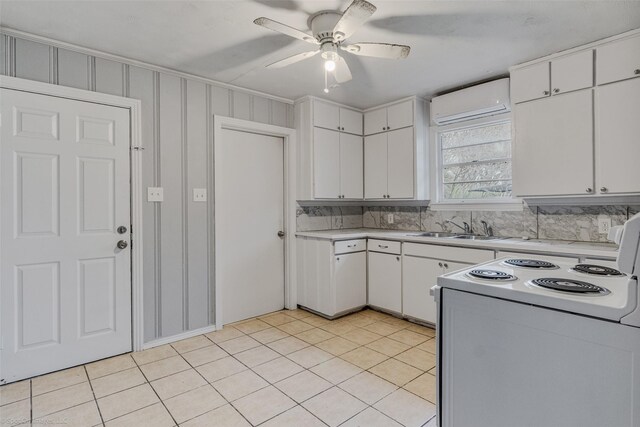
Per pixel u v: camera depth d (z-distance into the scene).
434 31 2.24
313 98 3.55
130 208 2.64
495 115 3.20
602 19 2.10
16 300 2.22
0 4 1.91
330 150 3.71
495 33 2.27
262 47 2.46
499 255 2.61
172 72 2.84
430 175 3.72
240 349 2.71
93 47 2.43
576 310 1.01
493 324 1.18
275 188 3.70
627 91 2.24
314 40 2.01
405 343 2.80
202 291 3.03
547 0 1.91
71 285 2.41
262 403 1.97
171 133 2.85
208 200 3.07
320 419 1.82
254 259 3.52
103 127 2.53
